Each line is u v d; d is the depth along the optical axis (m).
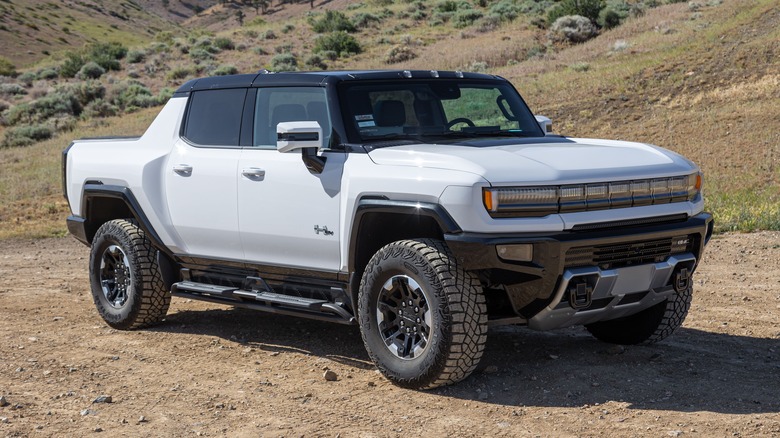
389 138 5.56
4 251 13.66
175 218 6.48
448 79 6.06
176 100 6.67
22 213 20.00
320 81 5.65
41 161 30.58
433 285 4.80
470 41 51.84
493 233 4.63
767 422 4.32
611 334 6.18
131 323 6.93
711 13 43.97
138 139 6.91
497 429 4.34
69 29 144.25
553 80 33.50
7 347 6.42
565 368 5.43
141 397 5.05
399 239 5.52
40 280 10.09
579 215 4.79
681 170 5.29
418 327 5.01
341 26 62.03
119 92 48.03
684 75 30.25
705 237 5.43
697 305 7.66
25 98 50.50
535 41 47.34
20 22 131.12
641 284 5.12
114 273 7.11
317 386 5.21
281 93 5.90
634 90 29.69
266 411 4.74
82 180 7.20
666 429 4.25
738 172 19.31
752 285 8.61
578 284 4.79
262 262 5.98
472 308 4.80
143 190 6.61
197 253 6.46
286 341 6.45
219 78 6.41
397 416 4.59
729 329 6.64
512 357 5.78
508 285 4.88
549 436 4.21
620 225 4.98
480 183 4.61
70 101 45.28
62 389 5.25
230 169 6.03
